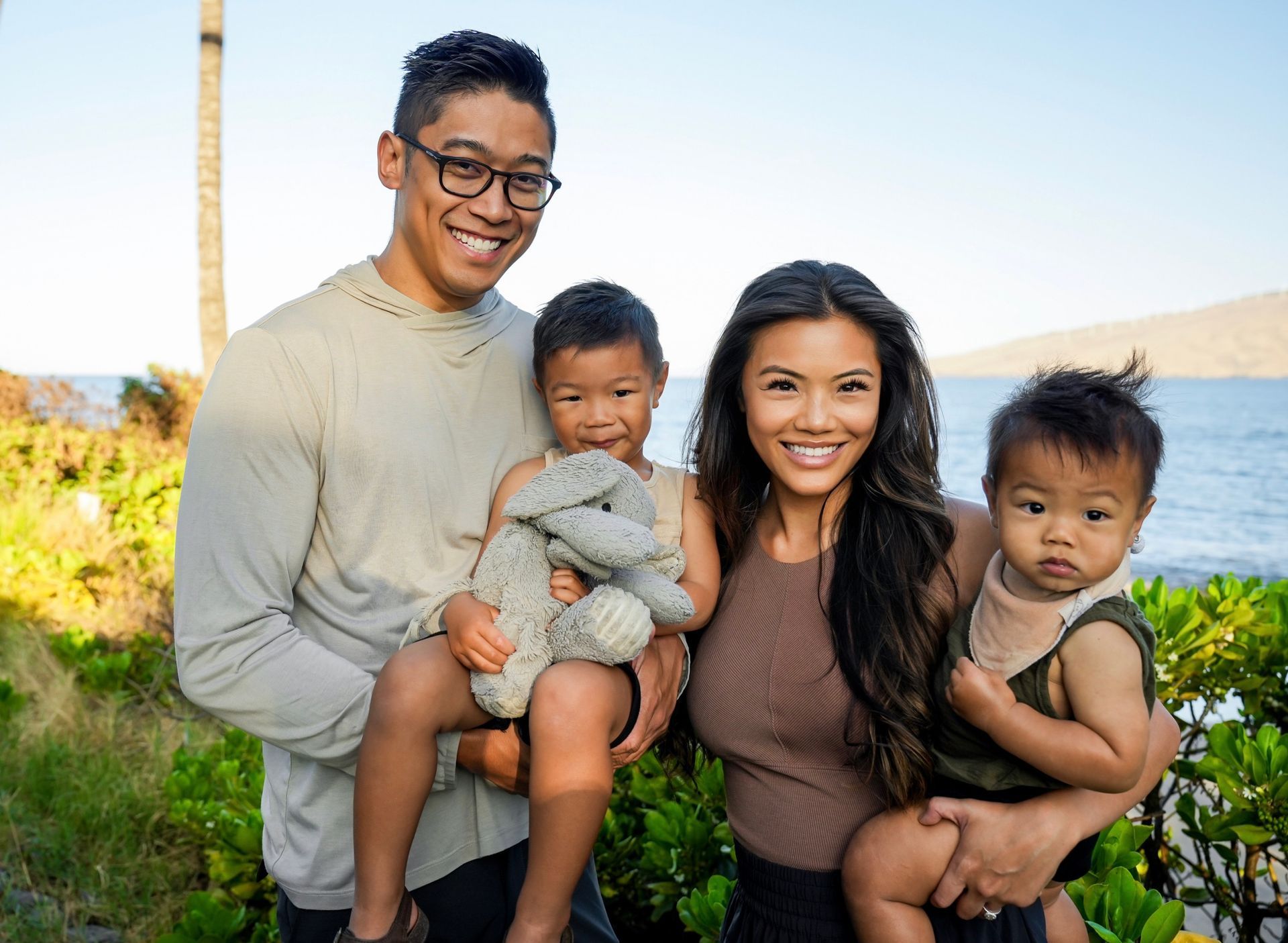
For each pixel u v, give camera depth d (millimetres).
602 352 2348
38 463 10648
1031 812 1916
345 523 2154
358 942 1915
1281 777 2805
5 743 5238
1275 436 58031
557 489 2035
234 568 2059
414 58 2289
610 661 1952
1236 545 23672
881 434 2172
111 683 6113
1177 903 2199
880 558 2121
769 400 2104
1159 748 2059
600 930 2494
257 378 2068
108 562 8289
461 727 2043
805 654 2146
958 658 2045
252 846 3633
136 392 13180
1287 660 3260
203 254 11703
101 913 4066
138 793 4777
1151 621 3340
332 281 2264
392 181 2324
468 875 2244
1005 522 1947
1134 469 1834
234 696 2039
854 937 2133
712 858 3188
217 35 11648
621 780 3709
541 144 2264
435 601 2088
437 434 2234
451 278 2240
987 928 2023
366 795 1947
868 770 2094
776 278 2141
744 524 2318
